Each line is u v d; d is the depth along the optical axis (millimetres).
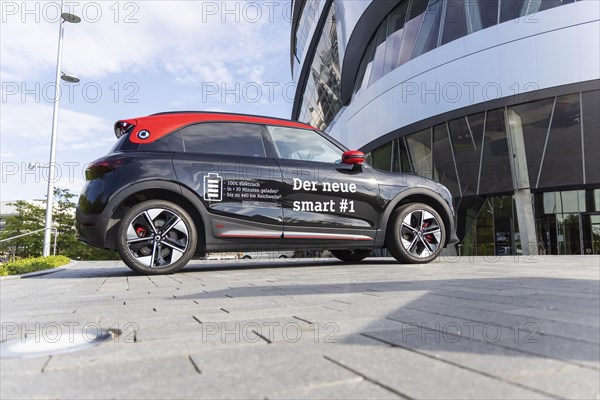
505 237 17500
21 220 32406
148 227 4602
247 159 4980
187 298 2865
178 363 1379
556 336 1599
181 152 4781
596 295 2635
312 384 1148
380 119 21625
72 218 33562
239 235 4820
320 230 5148
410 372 1220
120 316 2234
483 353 1392
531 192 16578
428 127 18766
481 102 16938
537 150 15945
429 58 18734
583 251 17016
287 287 3312
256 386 1147
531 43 16016
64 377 1267
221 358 1419
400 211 5594
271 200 4953
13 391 1159
